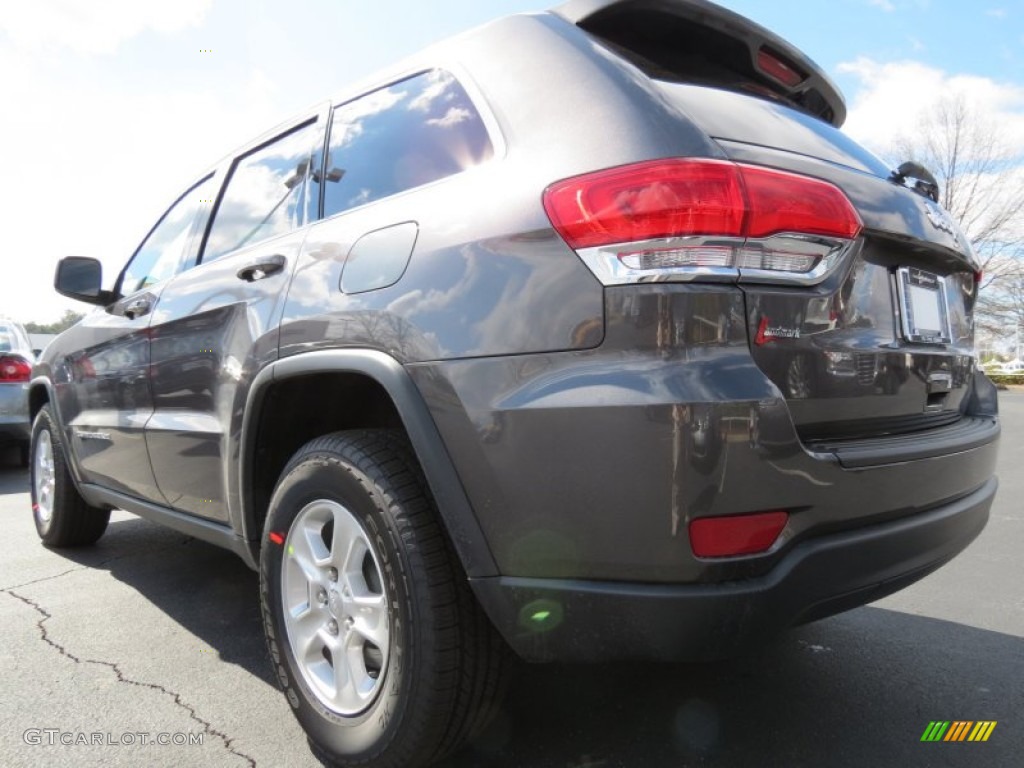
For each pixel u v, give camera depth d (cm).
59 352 405
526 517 161
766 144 181
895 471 174
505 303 166
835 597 165
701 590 149
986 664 268
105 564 397
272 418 234
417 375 178
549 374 158
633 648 155
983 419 236
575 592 157
